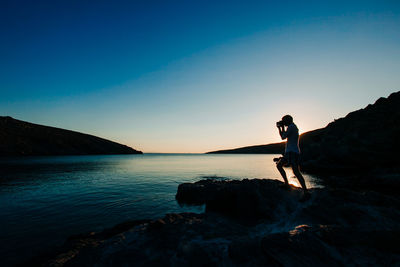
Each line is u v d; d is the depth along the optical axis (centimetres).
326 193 584
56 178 2416
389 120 2764
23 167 3831
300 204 568
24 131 9638
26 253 621
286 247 286
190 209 1131
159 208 1148
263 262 277
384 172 1958
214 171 3444
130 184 2012
